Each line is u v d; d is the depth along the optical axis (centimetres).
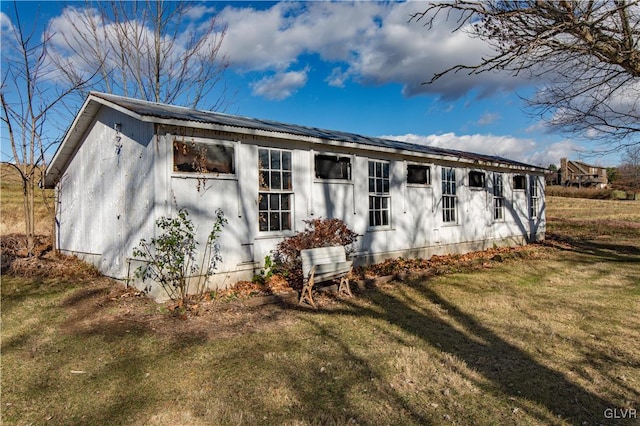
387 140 1429
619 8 559
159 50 1903
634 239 1877
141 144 740
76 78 1606
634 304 744
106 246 881
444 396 398
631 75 766
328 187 987
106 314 636
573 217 2894
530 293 829
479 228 1503
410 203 1218
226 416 355
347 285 796
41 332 566
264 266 846
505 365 473
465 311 695
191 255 729
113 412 365
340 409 370
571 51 676
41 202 1736
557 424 353
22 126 1066
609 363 482
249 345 520
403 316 662
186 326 585
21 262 942
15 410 371
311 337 555
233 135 796
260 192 845
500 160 1711
